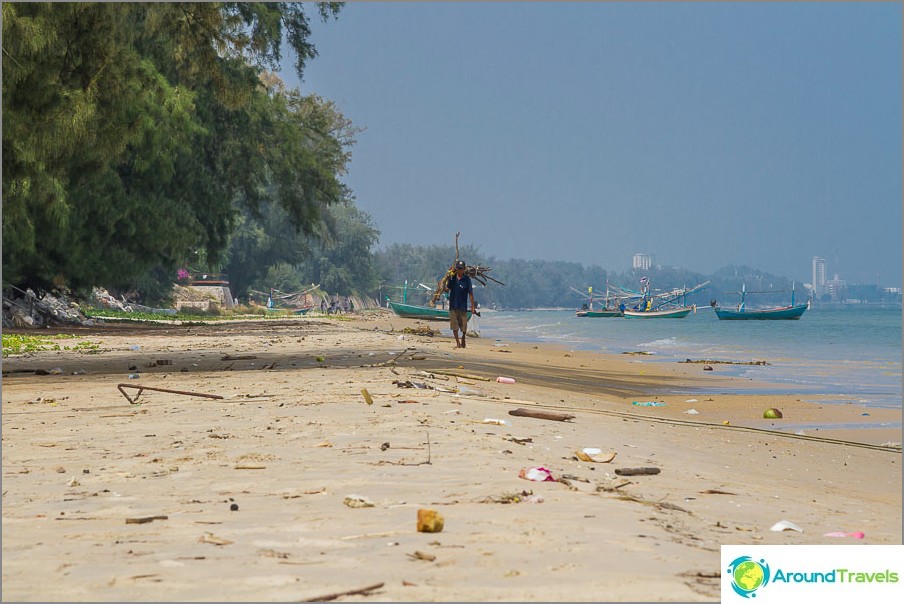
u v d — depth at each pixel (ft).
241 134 384.88
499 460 55.98
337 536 36.50
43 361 164.55
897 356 258.37
